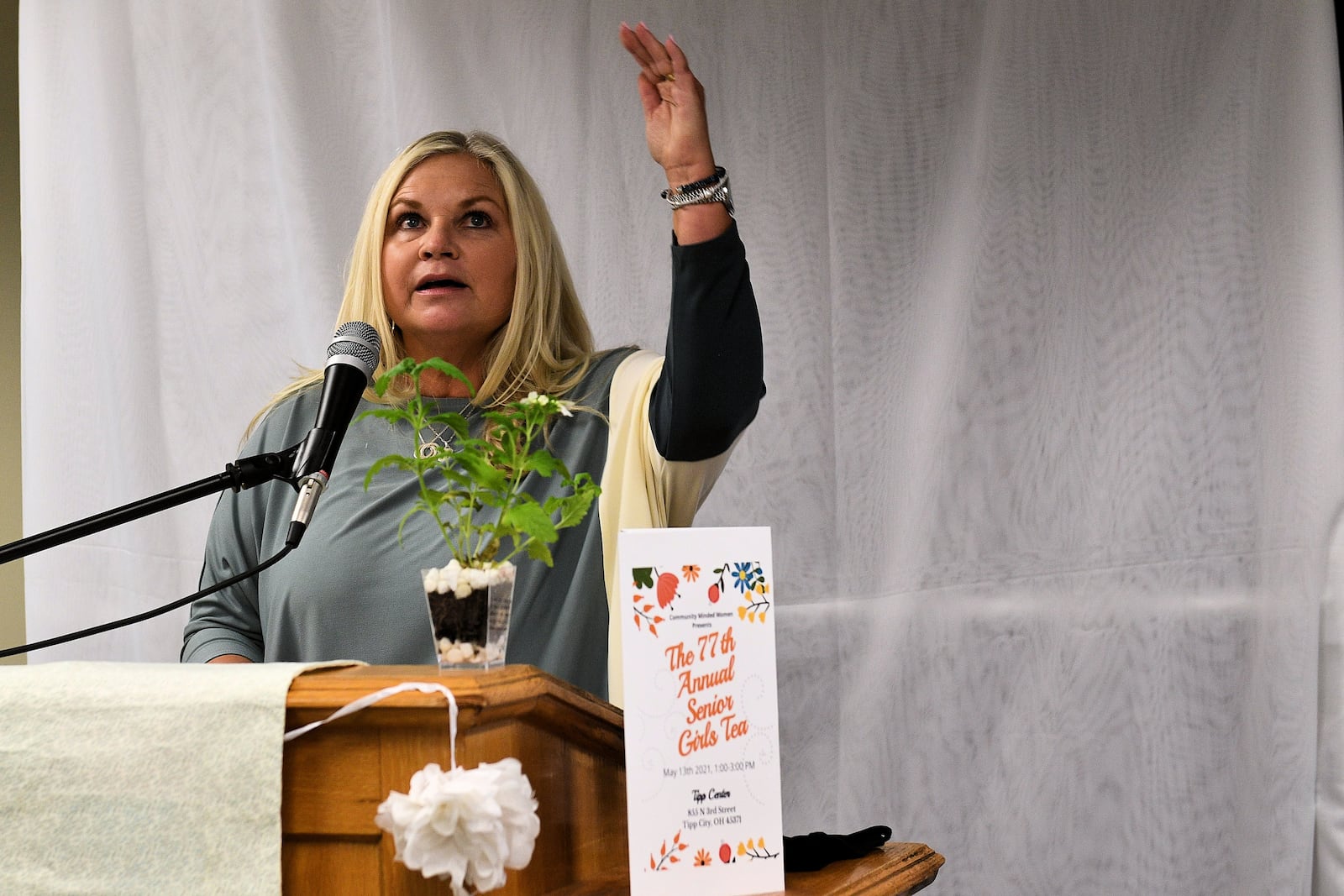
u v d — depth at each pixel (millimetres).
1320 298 3680
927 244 4145
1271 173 3779
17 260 5172
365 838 1700
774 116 4258
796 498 4168
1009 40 4074
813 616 4137
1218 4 3867
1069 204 4008
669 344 2658
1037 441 4000
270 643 2920
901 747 4070
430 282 3047
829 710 4121
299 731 1710
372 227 3127
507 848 1559
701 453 2744
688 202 2568
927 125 4164
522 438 2936
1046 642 3969
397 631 2781
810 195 4215
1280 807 3688
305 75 4582
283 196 4566
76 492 4633
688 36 4332
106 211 4691
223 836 1700
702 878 1803
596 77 4406
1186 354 3857
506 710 1734
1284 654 3693
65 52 4766
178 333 4613
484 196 3107
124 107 4715
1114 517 3926
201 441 4574
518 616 2803
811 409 4176
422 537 2863
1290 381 3713
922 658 4062
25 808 1748
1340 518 3643
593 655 2865
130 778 1734
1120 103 3973
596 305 4367
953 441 4051
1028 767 3977
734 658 1874
